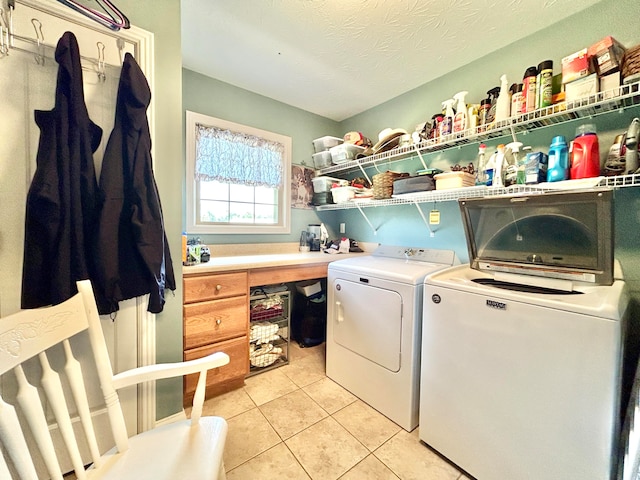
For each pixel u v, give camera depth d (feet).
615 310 2.90
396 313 5.04
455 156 6.60
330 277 6.49
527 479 3.44
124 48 4.01
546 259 4.24
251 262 6.08
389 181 6.88
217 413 5.26
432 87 7.13
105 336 4.06
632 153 3.73
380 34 5.42
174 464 2.62
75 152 3.30
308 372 6.84
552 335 3.23
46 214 3.14
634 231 4.28
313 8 4.78
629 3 4.29
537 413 3.35
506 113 4.91
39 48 3.45
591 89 3.95
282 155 8.55
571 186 3.98
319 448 4.47
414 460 4.28
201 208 7.26
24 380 2.20
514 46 5.59
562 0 4.51
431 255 6.73
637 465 2.21
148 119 4.22
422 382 4.60
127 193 3.77
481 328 3.84
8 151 3.36
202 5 4.73
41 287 3.23
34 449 3.63
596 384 2.96
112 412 2.83
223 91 7.30
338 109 8.95
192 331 5.25
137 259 3.88
